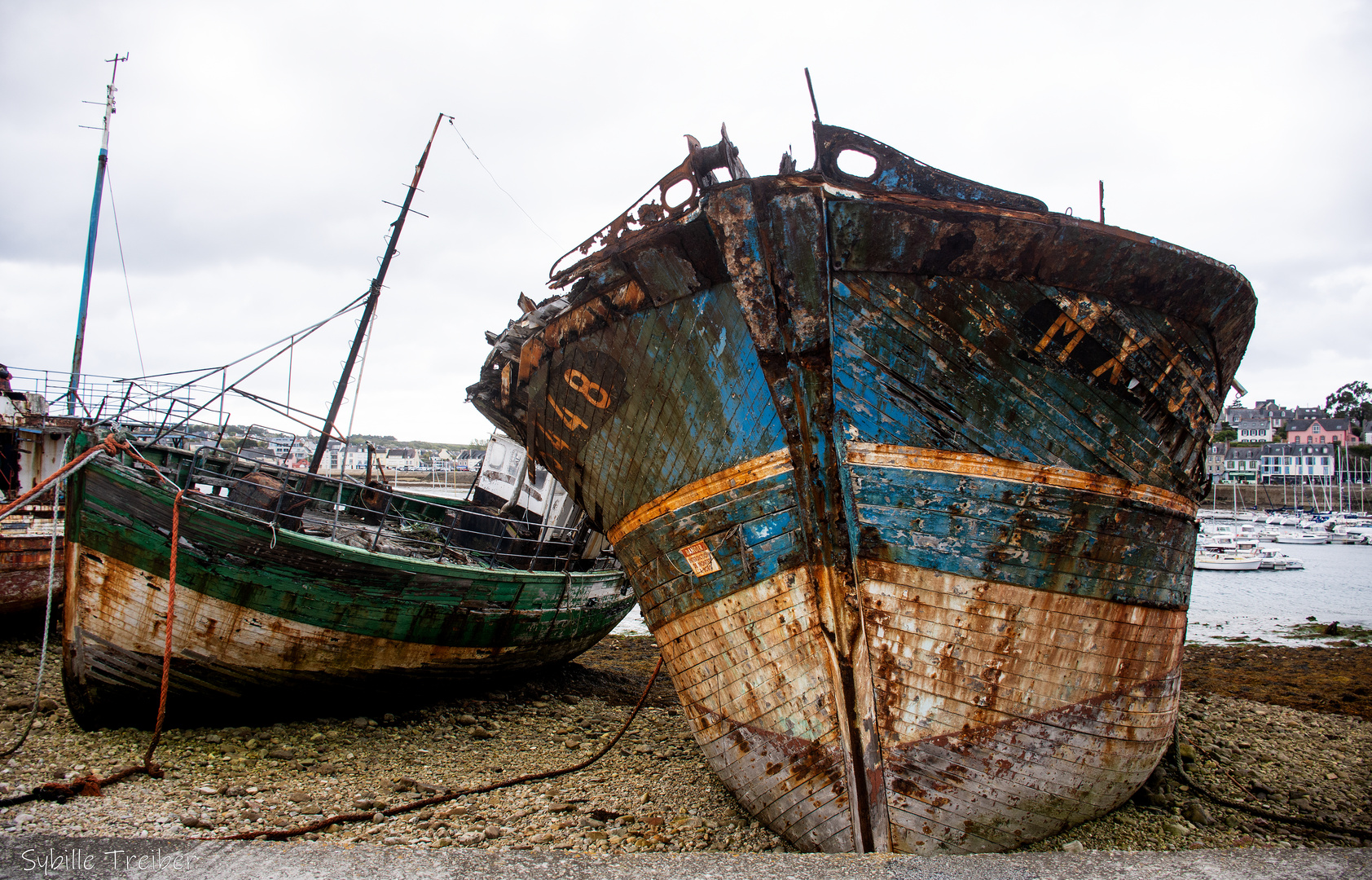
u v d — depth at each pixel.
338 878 3.53
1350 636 20.08
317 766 7.27
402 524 11.05
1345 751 8.56
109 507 7.49
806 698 5.33
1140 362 5.46
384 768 7.37
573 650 12.11
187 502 7.42
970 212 4.74
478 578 9.29
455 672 9.66
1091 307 5.18
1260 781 7.37
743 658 5.68
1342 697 11.91
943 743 5.10
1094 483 5.46
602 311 5.95
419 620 8.84
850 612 5.17
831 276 4.95
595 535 12.12
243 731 8.02
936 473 5.15
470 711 9.67
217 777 6.68
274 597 7.83
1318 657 16.16
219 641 7.70
